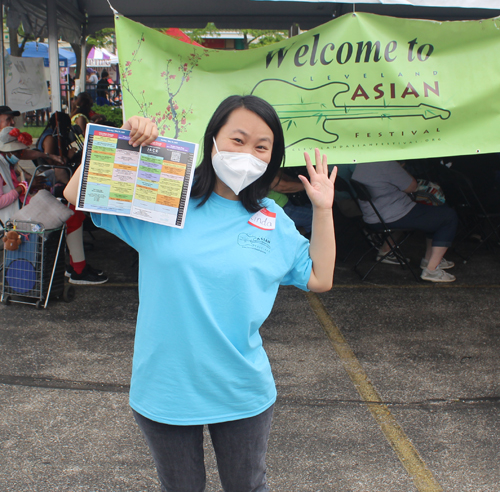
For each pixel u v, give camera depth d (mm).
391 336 3850
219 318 1395
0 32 5930
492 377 3262
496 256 5930
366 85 3672
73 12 7043
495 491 2266
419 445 2582
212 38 13172
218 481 2309
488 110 3734
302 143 3730
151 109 3607
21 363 3307
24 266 4133
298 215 5270
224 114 1414
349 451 2527
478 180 5988
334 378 3234
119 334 3797
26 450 2473
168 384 1396
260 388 1464
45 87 7078
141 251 1432
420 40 3635
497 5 3588
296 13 7273
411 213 4805
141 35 3514
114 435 2617
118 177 1373
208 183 1438
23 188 4566
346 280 5098
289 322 4086
